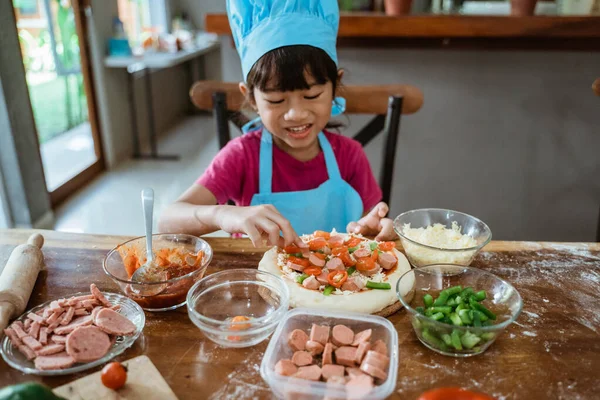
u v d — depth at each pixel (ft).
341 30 6.04
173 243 3.20
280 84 3.53
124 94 12.76
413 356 2.41
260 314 2.64
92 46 11.04
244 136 4.51
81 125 11.73
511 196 7.47
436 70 6.67
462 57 6.56
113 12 11.97
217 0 17.25
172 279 2.66
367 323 2.45
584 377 2.28
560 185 7.30
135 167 12.19
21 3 9.20
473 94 6.79
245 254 3.38
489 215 7.66
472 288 2.80
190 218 3.58
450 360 2.38
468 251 3.03
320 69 3.56
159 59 11.53
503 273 3.17
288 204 4.23
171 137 14.89
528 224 7.66
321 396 2.02
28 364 2.27
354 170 4.76
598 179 7.14
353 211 4.38
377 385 2.09
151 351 2.42
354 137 5.14
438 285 2.84
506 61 6.55
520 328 2.62
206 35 16.38
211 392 2.18
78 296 2.78
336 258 3.00
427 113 6.99
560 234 7.67
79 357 2.27
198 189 4.13
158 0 16.29
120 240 3.58
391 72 6.72
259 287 2.81
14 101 8.07
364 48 6.52
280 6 3.52
